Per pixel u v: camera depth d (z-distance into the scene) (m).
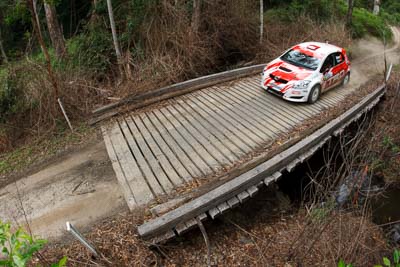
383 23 20.91
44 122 7.83
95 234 4.78
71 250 4.52
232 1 12.54
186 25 10.79
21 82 8.16
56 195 5.70
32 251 2.49
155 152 6.67
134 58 10.07
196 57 10.93
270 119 7.98
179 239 5.08
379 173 8.15
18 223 5.11
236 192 5.35
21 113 8.00
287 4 17.28
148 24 10.41
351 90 10.18
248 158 6.41
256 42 13.27
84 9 13.59
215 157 6.46
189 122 7.84
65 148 7.10
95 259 4.36
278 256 5.03
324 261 4.64
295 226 5.79
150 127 7.65
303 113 8.34
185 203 5.13
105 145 7.09
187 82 9.55
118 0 10.70
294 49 9.42
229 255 5.00
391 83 11.03
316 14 17.12
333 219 4.93
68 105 8.12
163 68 9.70
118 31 10.73
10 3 10.07
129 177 5.95
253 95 9.33
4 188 6.00
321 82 8.80
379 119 9.76
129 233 4.76
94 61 9.88
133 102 8.69
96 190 5.77
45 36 13.57
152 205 5.24
